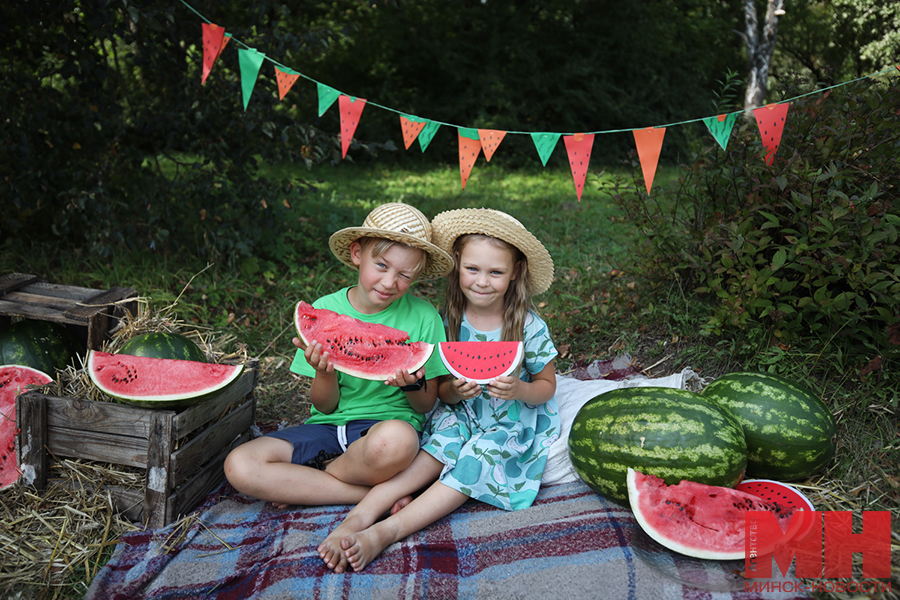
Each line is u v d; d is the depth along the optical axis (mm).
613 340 4445
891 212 3410
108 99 5383
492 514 2738
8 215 5414
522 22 16969
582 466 2744
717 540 2336
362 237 2904
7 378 3061
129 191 6352
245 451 2678
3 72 5281
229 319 4980
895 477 2889
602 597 2186
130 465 2703
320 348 2648
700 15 18766
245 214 5859
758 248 3689
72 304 3305
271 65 5426
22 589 2314
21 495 2717
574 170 3262
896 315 3240
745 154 3934
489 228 2854
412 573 2336
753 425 2791
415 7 16375
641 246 4586
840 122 3586
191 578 2363
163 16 5125
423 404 3029
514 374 3105
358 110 3320
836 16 17234
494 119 15633
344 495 2785
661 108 17547
